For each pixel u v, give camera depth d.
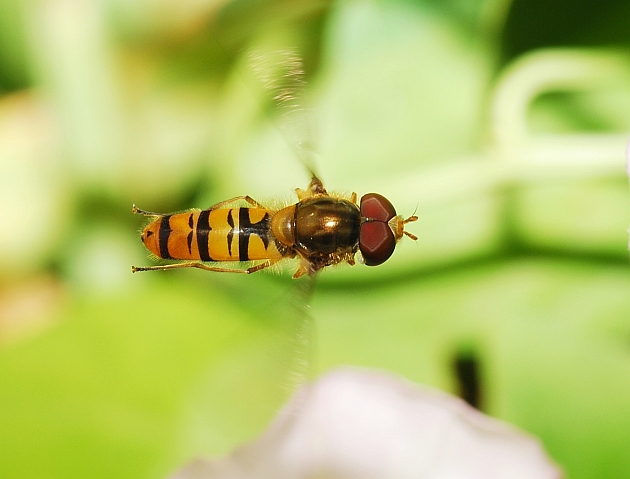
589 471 0.06
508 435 0.06
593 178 0.07
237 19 0.07
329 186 0.07
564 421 0.06
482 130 0.07
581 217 0.07
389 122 0.07
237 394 0.07
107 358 0.07
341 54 0.07
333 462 0.06
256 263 0.06
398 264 0.07
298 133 0.06
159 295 0.07
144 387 0.07
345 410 0.06
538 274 0.07
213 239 0.06
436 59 0.07
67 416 0.07
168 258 0.06
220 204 0.06
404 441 0.06
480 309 0.07
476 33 0.07
